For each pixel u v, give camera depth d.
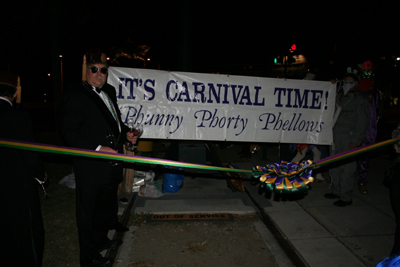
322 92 4.57
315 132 4.62
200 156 4.93
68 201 4.16
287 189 1.54
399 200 2.48
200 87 4.33
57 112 2.43
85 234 2.58
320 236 3.34
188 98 4.31
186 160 4.91
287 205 4.26
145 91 4.22
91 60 2.50
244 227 3.63
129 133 2.87
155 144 8.61
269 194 1.93
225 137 4.46
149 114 4.26
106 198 2.68
